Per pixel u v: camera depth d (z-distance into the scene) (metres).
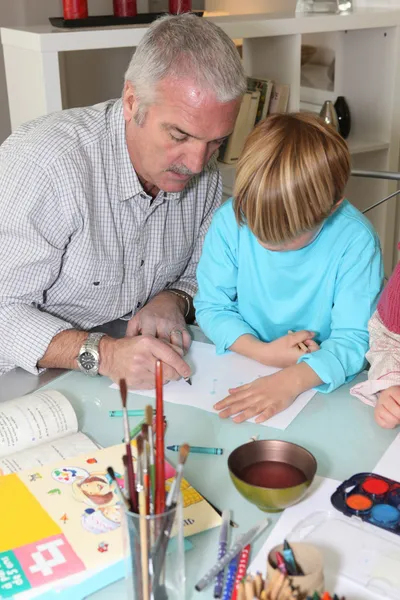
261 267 1.45
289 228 1.25
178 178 1.41
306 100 3.09
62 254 1.48
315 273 1.41
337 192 1.27
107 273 1.53
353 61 2.80
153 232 1.58
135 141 1.42
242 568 0.82
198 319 1.50
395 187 2.79
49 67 1.95
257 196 1.24
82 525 0.89
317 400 1.22
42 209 1.40
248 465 0.95
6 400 1.25
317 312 1.45
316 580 0.73
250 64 2.62
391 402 1.13
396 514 0.91
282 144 1.23
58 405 1.12
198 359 1.37
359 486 0.96
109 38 2.01
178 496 0.75
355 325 1.36
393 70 2.66
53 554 0.84
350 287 1.38
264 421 1.15
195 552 0.87
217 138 1.32
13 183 1.40
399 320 1.23
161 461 0.74
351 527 0.89
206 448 1.06
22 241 1.41
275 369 1.33
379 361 1.23
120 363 1.27
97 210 1.48
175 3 2.24
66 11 2.10
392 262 2.92
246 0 3.17
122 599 0.80
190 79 1.25
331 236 1.39
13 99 2.16
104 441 1.10
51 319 1.38
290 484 0.91
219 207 1.61
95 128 1.47
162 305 1.57
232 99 1.27
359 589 0.80
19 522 0.89
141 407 1.20
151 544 0.74
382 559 0.84
